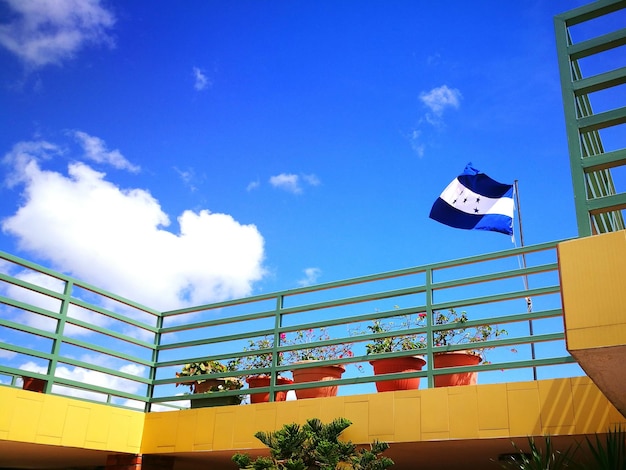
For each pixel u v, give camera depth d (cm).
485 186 958
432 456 702
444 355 682
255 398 805
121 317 870
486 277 673
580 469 545
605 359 402
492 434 593
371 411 663
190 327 883
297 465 575
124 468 808
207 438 765
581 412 559
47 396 735
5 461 886
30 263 767
